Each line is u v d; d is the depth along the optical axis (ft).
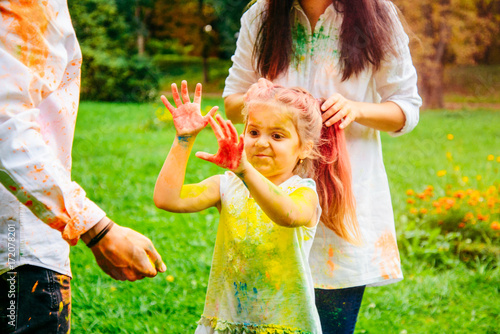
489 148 39.78
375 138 8.81
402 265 18.07
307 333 6.97
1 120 5.68
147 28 98.43
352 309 8.77
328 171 8.04
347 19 8.22
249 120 7.25
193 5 100.42
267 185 6.27
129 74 76.84
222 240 7.29
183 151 6.69
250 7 9.07
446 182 26.35
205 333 7.30
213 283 7.34
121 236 6.34
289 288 7.01
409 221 20.98
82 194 6.20
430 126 52.70
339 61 8.37
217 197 7.34
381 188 8.80
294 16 8.50
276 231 6.99
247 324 7.06
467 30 74.84
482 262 18.76
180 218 21.62
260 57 8.66
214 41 106.22
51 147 6.68
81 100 76.54
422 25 69.15
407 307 15.01
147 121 48.42
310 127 7.30
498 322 14.43
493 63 98.99
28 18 6.01
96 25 77.66
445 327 14.15
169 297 14.30
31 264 6.56
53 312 6.71
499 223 19.67
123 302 13.85
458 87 95.61
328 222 8.26
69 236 6.06
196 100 6.68
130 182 27.50
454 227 20.30
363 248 8.50
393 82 8.50
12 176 5.70
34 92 5.98
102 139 40.45
